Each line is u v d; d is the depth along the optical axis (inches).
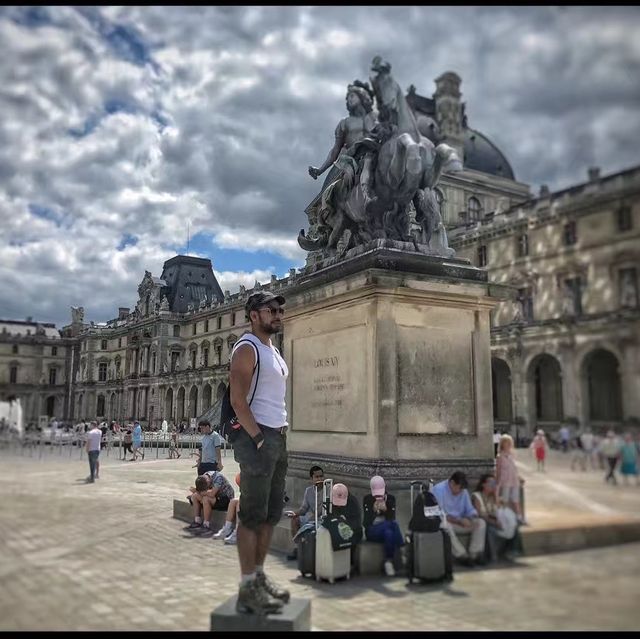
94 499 349.1
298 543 225.1
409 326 248.2
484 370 254.4
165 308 2832.2
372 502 227.1
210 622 151.7
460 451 248.4
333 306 273.9
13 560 177.3
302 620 146.0
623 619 72.8
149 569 217.9
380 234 268.1
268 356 161.8
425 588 174.9
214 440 385.7
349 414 261.1
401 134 276.2
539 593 81.1
